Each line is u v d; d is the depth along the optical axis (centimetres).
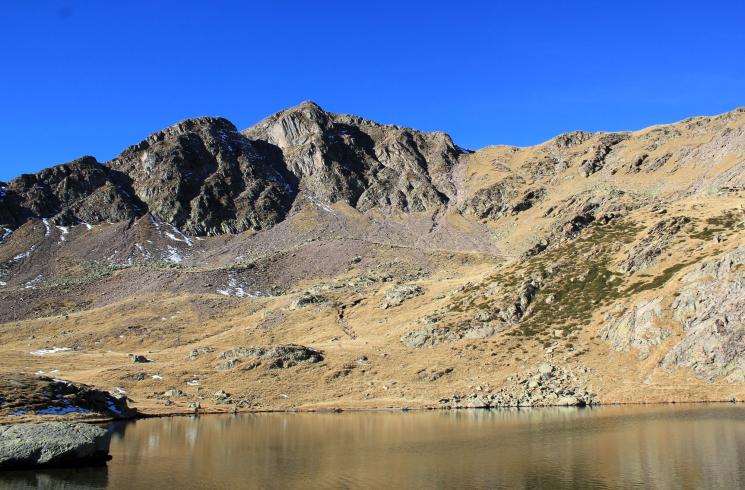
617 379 8325
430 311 13050
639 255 11019
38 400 7344
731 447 4622
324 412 8619
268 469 4459
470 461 4528
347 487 3875
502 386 8962
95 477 4234
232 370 11444
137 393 10394
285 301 18338
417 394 9306
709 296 8594
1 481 4109
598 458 4428
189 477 4219
